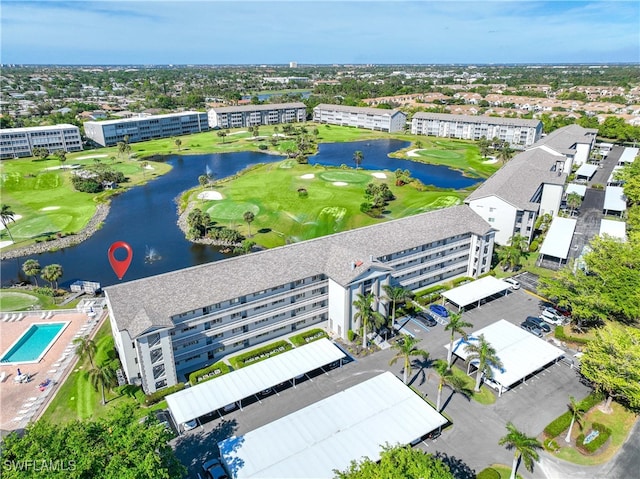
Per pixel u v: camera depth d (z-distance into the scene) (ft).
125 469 139.54
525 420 213.05
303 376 244.01
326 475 171.73
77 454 143.33
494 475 178.09
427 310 305.73
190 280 247.50
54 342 277.64
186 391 217.97
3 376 245.24
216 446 197.98
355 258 271.69
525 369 234.99
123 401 227.61
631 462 191.52
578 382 239.71
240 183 617.62
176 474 157.99
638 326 281.95
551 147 590.14
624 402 224.53
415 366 250.16
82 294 348.38
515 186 417.90
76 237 462.60
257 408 220.64
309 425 196.54
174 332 238.48
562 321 290.76
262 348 263.08
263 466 175.94
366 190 545.03
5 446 150.00
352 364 253.03
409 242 309.22
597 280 281.74
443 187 607.78
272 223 479.00
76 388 237.25
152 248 436.76
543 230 442.50
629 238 361.71
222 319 252.83
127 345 225.15
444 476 144.97
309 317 286.46
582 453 195.42
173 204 561.43
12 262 412.16
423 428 194.29
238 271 259.80
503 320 281.54
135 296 232.32
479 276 351.46
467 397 227.61
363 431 192.65
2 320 304.50
